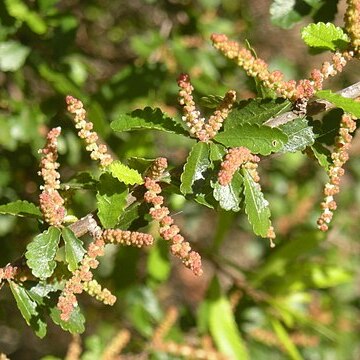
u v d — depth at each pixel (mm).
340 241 731
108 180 340
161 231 327
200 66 583
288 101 340
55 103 520
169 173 345
